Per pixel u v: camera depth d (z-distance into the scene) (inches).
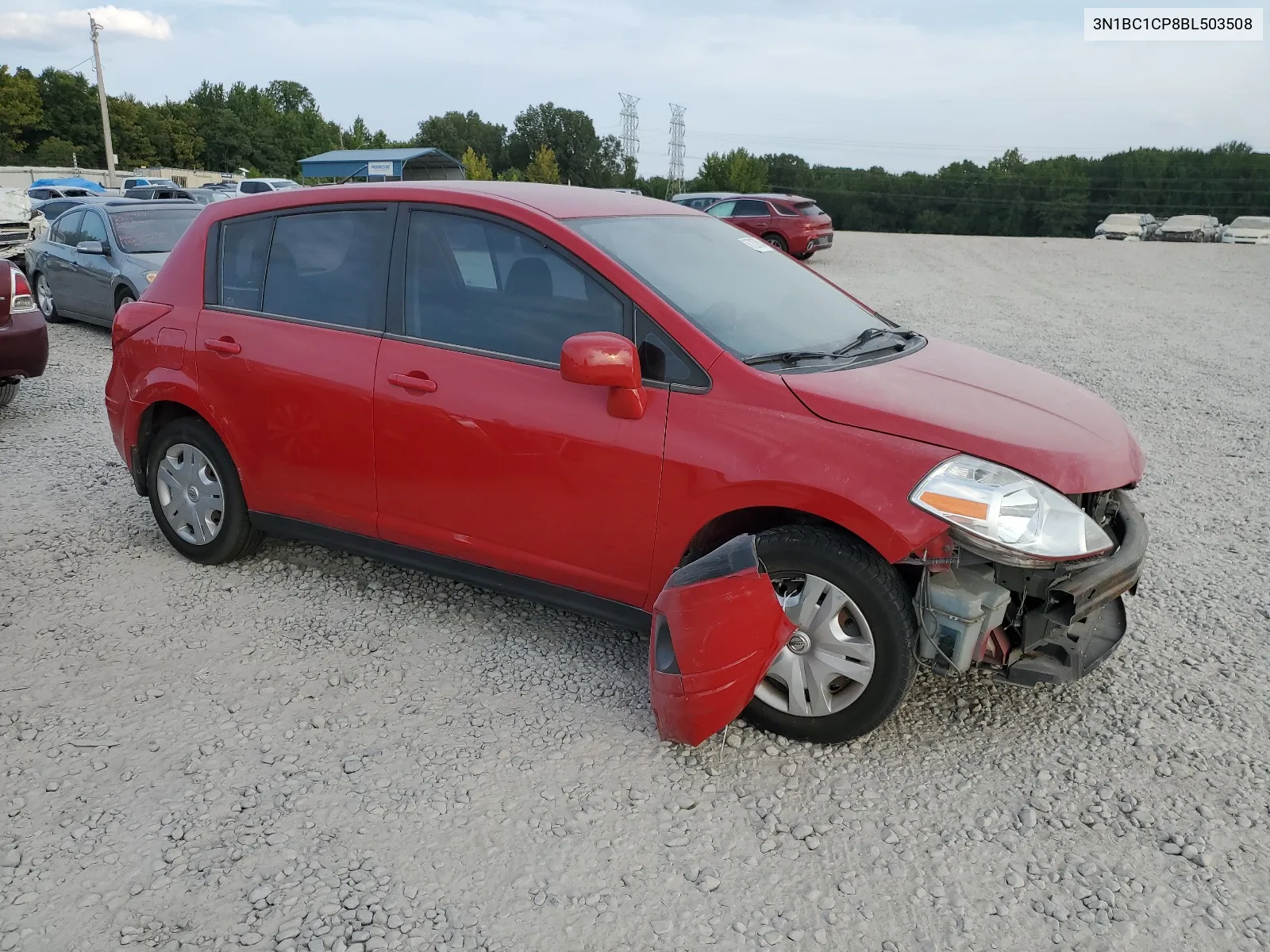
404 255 148.6
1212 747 124.1
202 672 141.3
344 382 150.6
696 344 124.5
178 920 93.9
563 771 118.3
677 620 115.8
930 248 1122.0
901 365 135.0
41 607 161.6
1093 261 978.7
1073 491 111.7
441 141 5605.3
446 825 108.2
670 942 91.8
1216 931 93.2
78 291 427.8
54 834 106.1
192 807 110.9
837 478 113.0
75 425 282.4
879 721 118.4
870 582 113.7
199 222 175.0
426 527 148.0
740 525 125.9
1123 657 148.0
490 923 93.9
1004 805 112.1
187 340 169.6
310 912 95.0
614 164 5615.2
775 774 118.0
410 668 143.2
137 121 3686.0
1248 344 479.8
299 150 4655.5
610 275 130.3
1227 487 239.6
